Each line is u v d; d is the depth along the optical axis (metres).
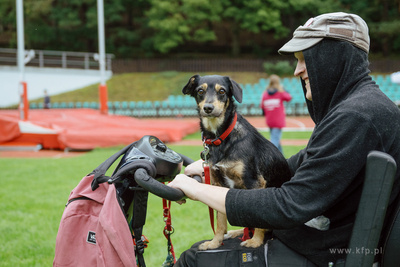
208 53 37.44
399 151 1.36
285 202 1.34
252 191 1.43
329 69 1.46
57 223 3.95
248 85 25.66
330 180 1.30
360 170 1.33
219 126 2.34
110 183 1.50
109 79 29.42
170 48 34.38
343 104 1.37
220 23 37.22
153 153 1.64
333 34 1.43
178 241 3.45
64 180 6.00
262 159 2.28
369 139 1.29
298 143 10.41
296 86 24.80
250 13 30.55
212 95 2.46
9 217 4.13
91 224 1.54
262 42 37.34
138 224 1.60
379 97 1.37
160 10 31.39
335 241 1.44
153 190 1.44
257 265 1.56
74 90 26.77
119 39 37.00
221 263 1.59
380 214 1.21
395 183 1.35
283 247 1.59
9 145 10.40
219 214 2.02
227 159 2.27
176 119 21.56
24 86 11.78
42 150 10.23
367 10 32.53
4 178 6.18
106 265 1.42
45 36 33.56
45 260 3.07
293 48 1.51
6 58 27.70
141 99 27.02
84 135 10.05
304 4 30.53
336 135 1.31
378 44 35.34
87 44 36.12
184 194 1.53
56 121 11.98
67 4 34.28
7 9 33.41
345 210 1.42
